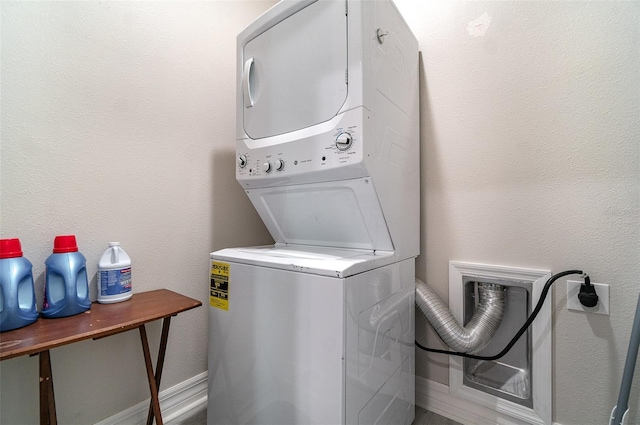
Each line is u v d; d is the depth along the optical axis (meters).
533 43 1.37
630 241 1.16
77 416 1.25
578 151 1.26
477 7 1.53
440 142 1.65
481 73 1.51
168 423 1.53
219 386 1.37
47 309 1.06
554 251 1.32
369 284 1.13
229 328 1.33
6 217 1.07
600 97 1.21
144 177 1.47
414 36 1.63
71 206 1.23
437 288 1.67
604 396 1.21
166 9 1.56
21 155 1.10
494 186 1.48
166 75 1.56
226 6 1.86
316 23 1.23
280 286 1.14
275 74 1.38
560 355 1.31
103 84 1.33
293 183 1.39
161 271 1.53
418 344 1.67
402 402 1.42
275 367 1.14
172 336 1.58
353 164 1.11
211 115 1.78
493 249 1.48
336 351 0.97
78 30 1.25
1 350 0.79
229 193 1.88
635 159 1.15
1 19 1.07
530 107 1.38
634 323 1.07
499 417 1.46
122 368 1.39
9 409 1.09
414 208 1.60
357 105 1.10
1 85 1.07
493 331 1.44
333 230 1.50
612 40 1.19
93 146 1.29
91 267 1.28
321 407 1.00
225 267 1.36
